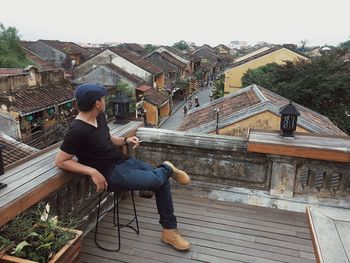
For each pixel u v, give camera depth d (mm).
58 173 2396
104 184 2400
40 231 2027
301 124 9516
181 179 2926
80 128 2359
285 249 2891
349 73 18094
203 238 3020
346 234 1905
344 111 18250
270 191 3592
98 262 2648
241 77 28531
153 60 37250
